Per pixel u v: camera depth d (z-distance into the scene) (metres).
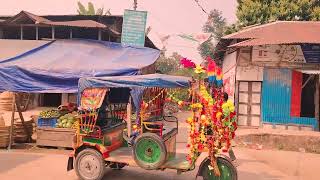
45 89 10.45
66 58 11.52
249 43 14.20
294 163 9.69
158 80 6.84
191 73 6.86
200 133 6.61
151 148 6.82
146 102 7.31
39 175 7.89
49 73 10.45
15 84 10.49
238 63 15.93
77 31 24.23
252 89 15.93
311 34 15.18
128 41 18.83
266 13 26.23
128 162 7.06
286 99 15.55
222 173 6.69
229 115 6.49
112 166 8.45
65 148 10.93
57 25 21.14
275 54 15.59
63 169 8.47
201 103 6.59
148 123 7.01
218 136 6.52
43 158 9.62
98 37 22.59
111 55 12.34
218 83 6.87
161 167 6.84
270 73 15.68
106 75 10.58
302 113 16.05
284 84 15.57
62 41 13.13
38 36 24.64
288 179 8.04
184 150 10.88
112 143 7.89
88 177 7.37
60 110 11.52
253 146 11.91
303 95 15.98
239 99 16.02
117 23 25.61
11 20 21.89
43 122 11.10
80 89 7.30
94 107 7.23
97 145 7.33
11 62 10.93
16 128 11.57
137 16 18.88
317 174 8.55
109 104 8.39
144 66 11.02
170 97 7.56
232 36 15.98
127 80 6.96
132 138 7.21
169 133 7.32
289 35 15.11
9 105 18.11
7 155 9.94
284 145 11.74
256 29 16.88
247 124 15.95
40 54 11.85
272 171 8.77
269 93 15.68
